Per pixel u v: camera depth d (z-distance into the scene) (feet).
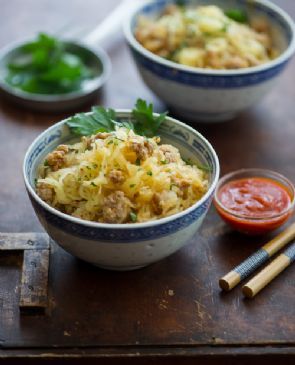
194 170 2.22
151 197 2.10
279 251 2.26
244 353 2.05
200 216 2.10
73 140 2.30
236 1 2.89
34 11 3.25
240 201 2.33
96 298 2.13
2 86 2.76
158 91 2.63
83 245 2.06
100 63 2.93
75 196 2.14
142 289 2.16
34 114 2.74
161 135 2.33
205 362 2.05
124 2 3.15
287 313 2.12
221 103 2.58
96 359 2.03
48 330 2.06
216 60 2.66
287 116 2.76
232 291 2.16
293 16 3.23
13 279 2.18
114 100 2.79
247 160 2.56
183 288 2.16
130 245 2.04
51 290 2.15
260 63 2.69
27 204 2.38
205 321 2.10
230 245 2.28
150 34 2.76
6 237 2.24
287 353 2.05
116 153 2.11
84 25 3.17
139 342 2.05
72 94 2.74
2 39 3.08
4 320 2.08
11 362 2.03
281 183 2.37
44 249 2.22
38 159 2.23
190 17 2.79
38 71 2.94
